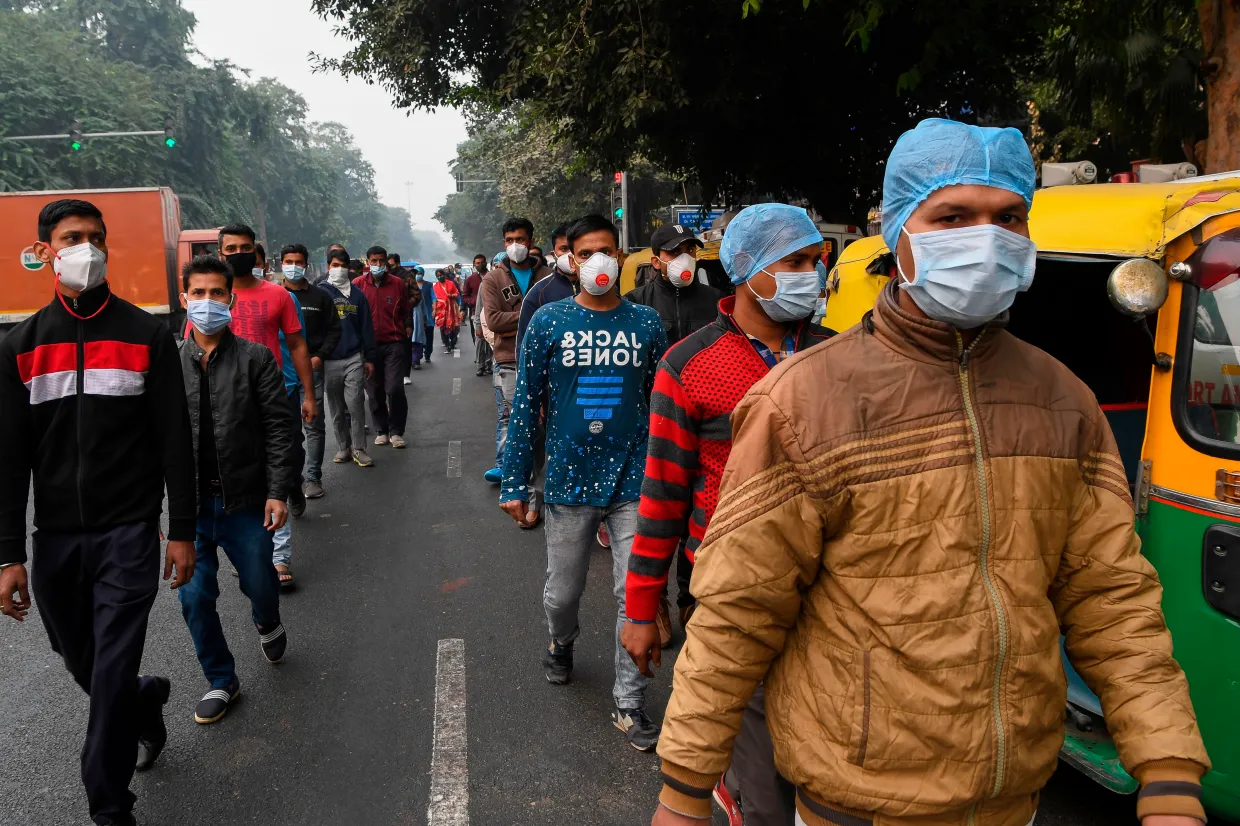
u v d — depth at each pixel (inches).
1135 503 97.5
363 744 132.0
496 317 273.3
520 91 408.8
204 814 115.3
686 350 95.3
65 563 108.4
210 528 144.8
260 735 135.2
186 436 113.5
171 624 181.0
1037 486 54.6
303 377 231.0
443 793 118.7
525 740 132.0
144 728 124.0
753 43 341.1
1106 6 269.4
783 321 94.3
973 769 53.5
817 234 91.7
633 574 97.1
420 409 445.1
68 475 107.1
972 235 53.2
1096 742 104.3
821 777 56.2
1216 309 89.8
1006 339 57.7
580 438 131.1
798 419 56.0
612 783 120.9
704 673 58.2
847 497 55.0
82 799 120.2
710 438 93.9
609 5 323.0
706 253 253.3
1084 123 389.1
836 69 364.2
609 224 133.3
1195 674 91.0
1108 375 161.6
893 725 53.9
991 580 53.9
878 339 57.3
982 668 53.2
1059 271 156.8
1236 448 86.9
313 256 2891.2
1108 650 55.7
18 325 107.7
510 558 215.2
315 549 225.0
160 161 1700.3
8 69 1373.0
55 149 1423.5
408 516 252.7
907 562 54.0
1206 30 203.3
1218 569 88.3
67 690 154.6
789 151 395.9
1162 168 131.1
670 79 325.4
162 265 675.4
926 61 299.0
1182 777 51.2
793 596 57.6
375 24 445.4
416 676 153.8
